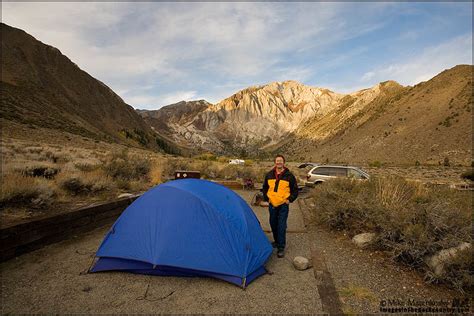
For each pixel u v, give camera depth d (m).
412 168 63.84
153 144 137.75
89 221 6.99
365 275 4.86
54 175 10.86
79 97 120.19
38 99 85.81
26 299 3.86
